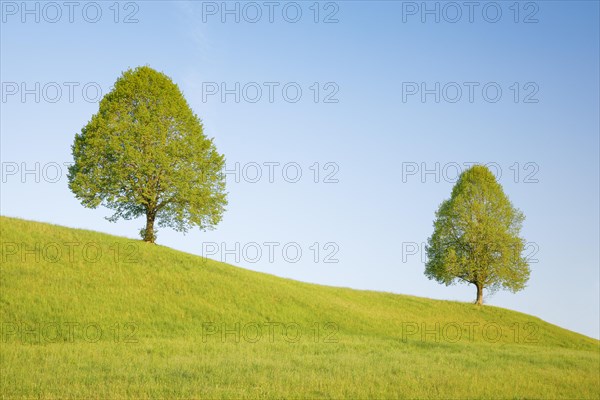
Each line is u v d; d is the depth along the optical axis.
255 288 42.88
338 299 49.25
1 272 33.66
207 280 41.62
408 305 54.25
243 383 19.08
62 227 45.47
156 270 40.91
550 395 20.16
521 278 55.41
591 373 27.08
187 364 22.25
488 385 20.75
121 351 24.84
